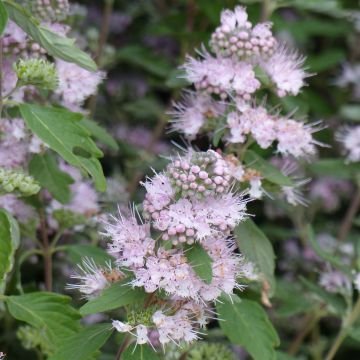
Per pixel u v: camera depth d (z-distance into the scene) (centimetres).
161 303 45
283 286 62
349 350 67
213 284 45
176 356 50
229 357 52
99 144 67
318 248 57
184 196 44
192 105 52
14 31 51
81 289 47
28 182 48
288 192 52
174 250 44
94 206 57
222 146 53
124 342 46
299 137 50
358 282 56
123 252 45
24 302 47
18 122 52
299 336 63
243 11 51
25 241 58
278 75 50
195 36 67
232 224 45
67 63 52
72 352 46
